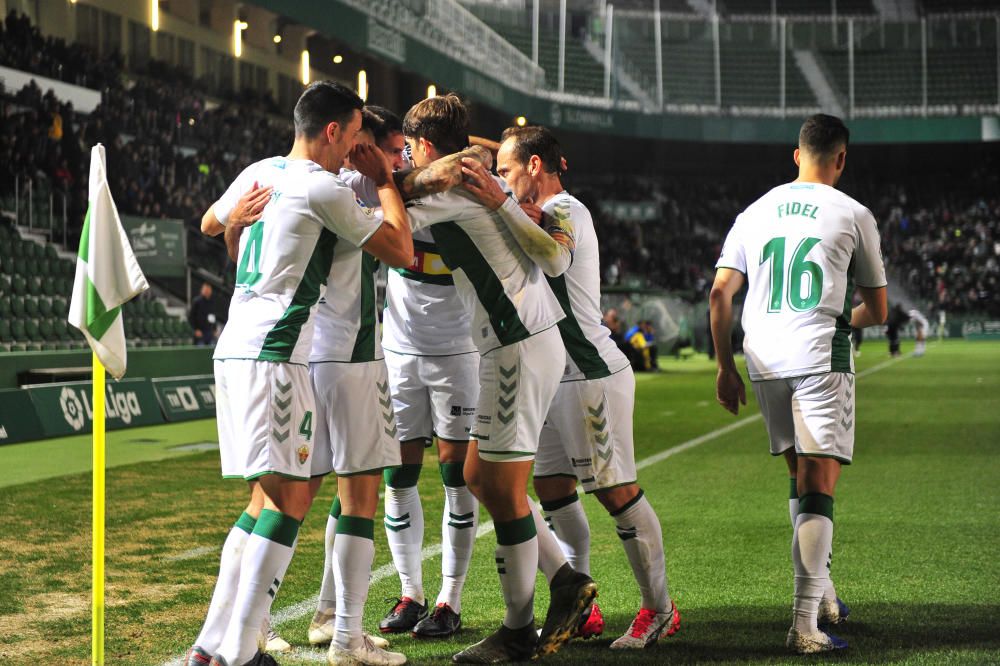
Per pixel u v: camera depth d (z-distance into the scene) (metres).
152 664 4.43
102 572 3.85
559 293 4.58
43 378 13.77
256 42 31.16
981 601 5.32
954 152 56.50
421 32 31.19
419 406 5.28
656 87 50.66
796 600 4.55
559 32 47.69
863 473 9.96
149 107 24.81
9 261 19.00
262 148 28.72
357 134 4.51
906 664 4.28
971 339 50.62
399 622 5.05
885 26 51.94
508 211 4.12
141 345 20.16
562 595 4.47
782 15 55.50
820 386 4.65
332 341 4.37
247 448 4.02
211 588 5.75
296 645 4.76
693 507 8.27
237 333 4.11
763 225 4.88
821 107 51.94
